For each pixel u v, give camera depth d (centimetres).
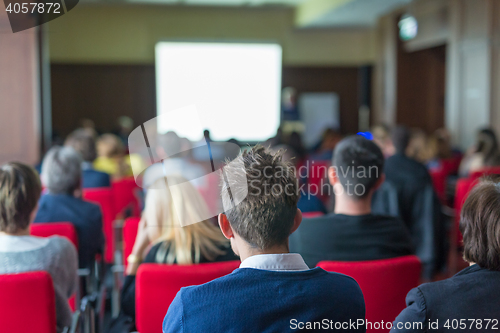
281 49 1123
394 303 156
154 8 1073
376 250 174
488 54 740
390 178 306
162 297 152
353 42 1148
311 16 1016
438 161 555
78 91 1073
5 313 142
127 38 1072
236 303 95
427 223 302
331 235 174
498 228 113
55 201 251
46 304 144
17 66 563
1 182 165
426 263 301
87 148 402
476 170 384
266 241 100
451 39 834
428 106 1050
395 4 905
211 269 152
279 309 94
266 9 1109
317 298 96
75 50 1059
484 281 114
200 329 95
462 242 123
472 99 785
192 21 1087
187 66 1093
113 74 1080
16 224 167
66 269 173
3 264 163
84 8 1053
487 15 740
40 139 580
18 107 568
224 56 1102
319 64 1142
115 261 340
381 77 1106
